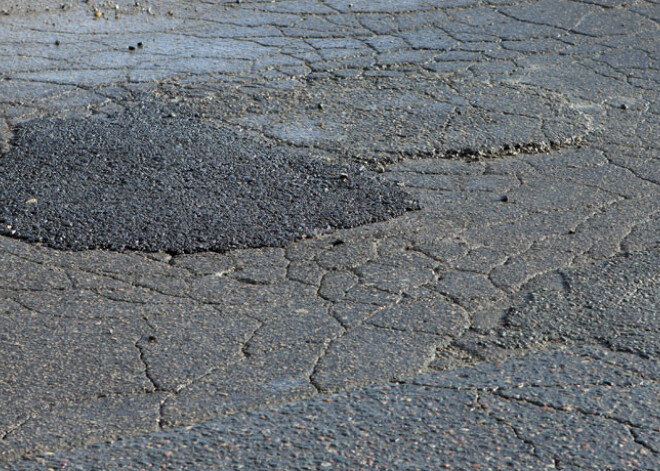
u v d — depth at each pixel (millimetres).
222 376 3266
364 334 3543
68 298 3746
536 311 3703
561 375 3295
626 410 3098
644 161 5250
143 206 4500
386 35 7297
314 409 3088
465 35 7332
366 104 5887
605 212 4633
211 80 6211
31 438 2924
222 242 4211
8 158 4953
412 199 4711
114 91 5953
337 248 4211
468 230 4422
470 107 5883
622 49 7090
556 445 2920
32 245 4137
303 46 6984
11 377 3225
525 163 5203
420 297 3816
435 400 3143
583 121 5742
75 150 5070
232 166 4969
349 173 4961
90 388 3184
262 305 3736
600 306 3744
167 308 3697
